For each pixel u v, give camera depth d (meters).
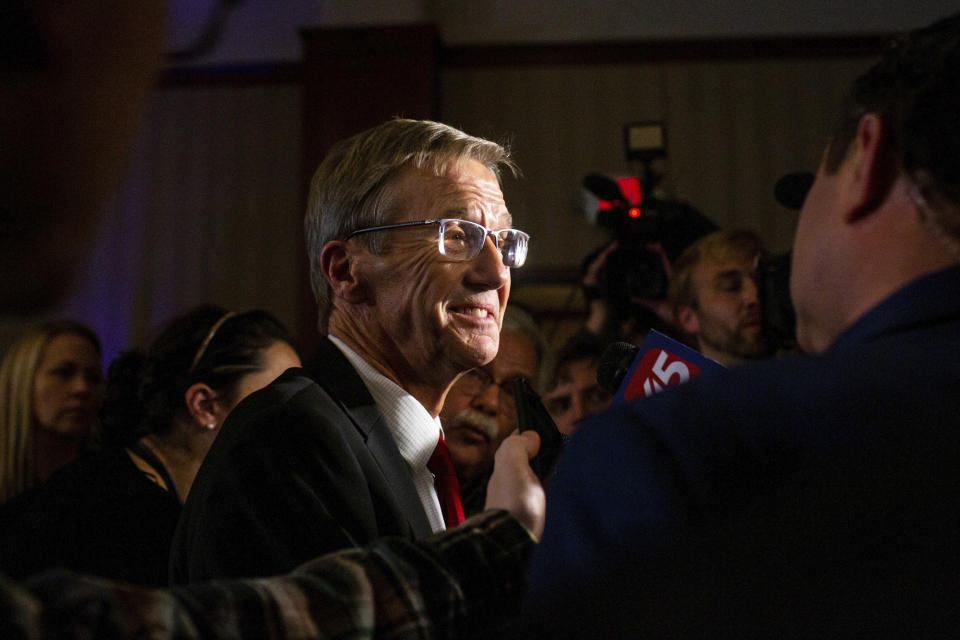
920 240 0.61
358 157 1.17
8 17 0.26
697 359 1.09
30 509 1.58
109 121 0.29
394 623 0.64
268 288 5.68
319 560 0.68
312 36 5.67
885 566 0.47
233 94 5.93
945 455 0.50
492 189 1.18
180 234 5.77
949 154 0.60
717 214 5.54
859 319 0.62
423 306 1.11
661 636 0.47
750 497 0.50
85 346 2.42
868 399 0.53
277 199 5.80
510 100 5.75
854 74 5.68
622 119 5.69
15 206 0.27
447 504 1.12
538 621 0.52
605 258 2.85
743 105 5.68
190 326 1.76
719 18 5.83
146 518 1.54
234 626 0.56
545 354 2.22
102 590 0.52
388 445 1.05
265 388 1.07
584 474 0.56
